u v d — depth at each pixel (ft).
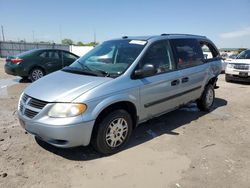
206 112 20.80
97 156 12.67
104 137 12.30
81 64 15.25
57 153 12.80
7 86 30.86
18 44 141.08
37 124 11.38
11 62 33.24
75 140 11.34
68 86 12.09
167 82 15.30
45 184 10.29
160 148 13.78
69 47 151.64
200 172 11.46
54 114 11.12
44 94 11.78
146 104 14.16
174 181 10.73
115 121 12.75
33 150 13.01
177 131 16.31
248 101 25.39
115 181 10.64
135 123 14.15
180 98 16.90
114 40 16.80
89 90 11.67
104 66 14.33
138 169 11.60
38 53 34.42
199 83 18.75
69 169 11.43
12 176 10.74
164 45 15.97
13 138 14.38
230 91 30.83
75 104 11.15
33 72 33.96
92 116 11.48
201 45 19.89
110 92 12.13
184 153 13.26
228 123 18.21
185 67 17.13
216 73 20.95
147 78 14.08
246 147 14.21
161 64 15.30
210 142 14.75
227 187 10.41
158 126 17.15
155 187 10.31
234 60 38.17
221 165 12.12
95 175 11.03
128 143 14.26
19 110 12.78
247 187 10.45
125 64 13.82
